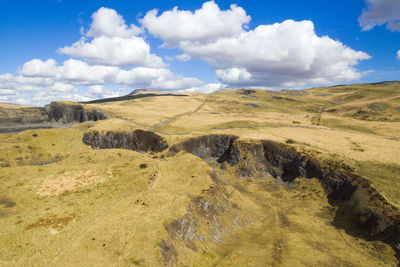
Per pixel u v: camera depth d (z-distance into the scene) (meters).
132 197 49.03
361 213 52.88
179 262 35.66
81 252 32.50
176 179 58.06
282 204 66.88
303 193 71.50
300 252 43.62
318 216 58.81
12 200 45.31
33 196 47.94
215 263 39.00
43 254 31.89
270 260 40.91
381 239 44.62
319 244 46.62
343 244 46.59
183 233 41.28
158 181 57.03
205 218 48.38
